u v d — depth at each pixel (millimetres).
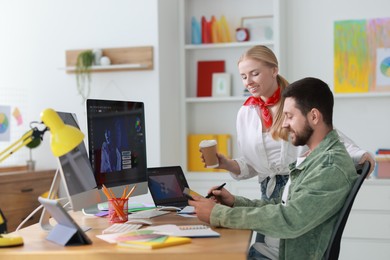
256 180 4379
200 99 4605
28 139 1938
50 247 1797
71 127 1885
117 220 2275
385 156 4172
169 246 1746
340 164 1968
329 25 4531
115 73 4336
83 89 4391
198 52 4773
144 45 4270
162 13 4324
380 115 4453
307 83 2078
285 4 4602
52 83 4480
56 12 4469
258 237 2537
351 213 4137
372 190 4094
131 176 2492
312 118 2059
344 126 4508
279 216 1928
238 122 2869
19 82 4547
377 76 4410
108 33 4355
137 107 2607
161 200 2643
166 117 4375
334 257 1963
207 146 2578
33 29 4520
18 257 1731
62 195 4344
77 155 2113
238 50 4684
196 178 4551
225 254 1640
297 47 4594
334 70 4465
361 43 4430
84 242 1821
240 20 4680
